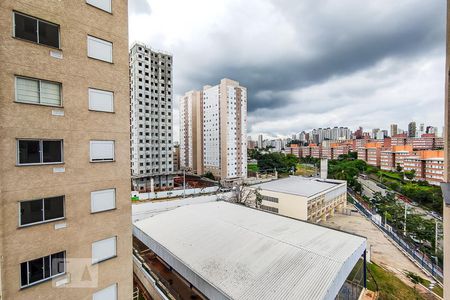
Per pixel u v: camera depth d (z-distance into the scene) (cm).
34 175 1078
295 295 1403
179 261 1923
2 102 995
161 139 7450
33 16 1080
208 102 9519
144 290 2116
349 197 7162
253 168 11619
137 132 6862
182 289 2091
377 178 9681
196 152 10456
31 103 1073
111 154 1359
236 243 2120
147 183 7012
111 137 1353
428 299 2278
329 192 5275
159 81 7444
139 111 6912
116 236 1366
